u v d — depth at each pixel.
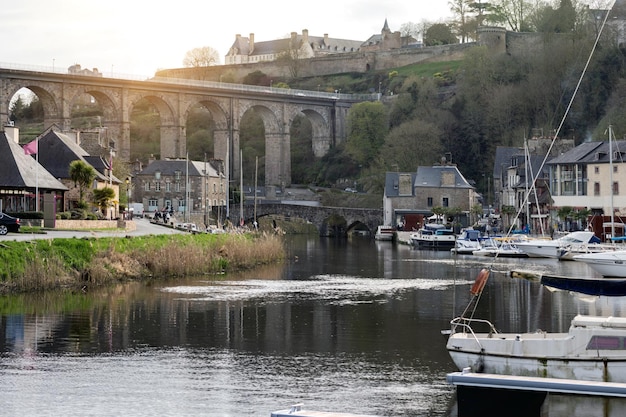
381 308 65.12
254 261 100.25
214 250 95.12
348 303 67.81
